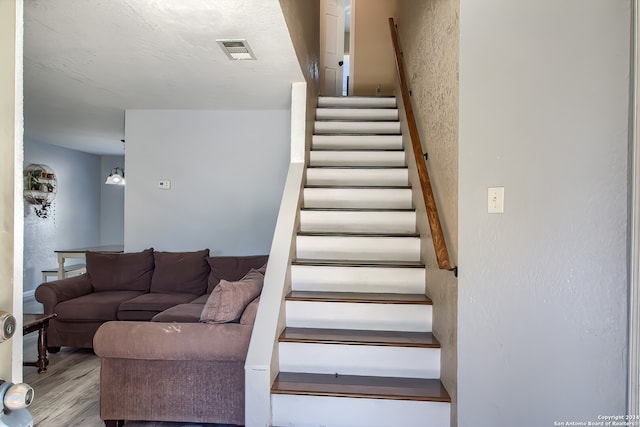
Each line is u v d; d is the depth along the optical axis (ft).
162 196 14.30
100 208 24.26
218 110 14.12
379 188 11.48
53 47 8.23
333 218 10.92
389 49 18.38
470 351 6.13
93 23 7.17
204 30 7.46
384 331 8.32
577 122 5.42
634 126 4.99
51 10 6.65
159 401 7.34
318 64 15.40
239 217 14.26
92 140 19.01
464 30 6.21
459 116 6.23
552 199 5.59
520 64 5.80
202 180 14.28
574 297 5.46
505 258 5.90
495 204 5.97
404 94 11.53
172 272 12.83
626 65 5.14
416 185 10.73
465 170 6.20
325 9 20.17
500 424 5.92
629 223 5.11
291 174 11.21
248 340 7.24
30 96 12.01
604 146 5.27
